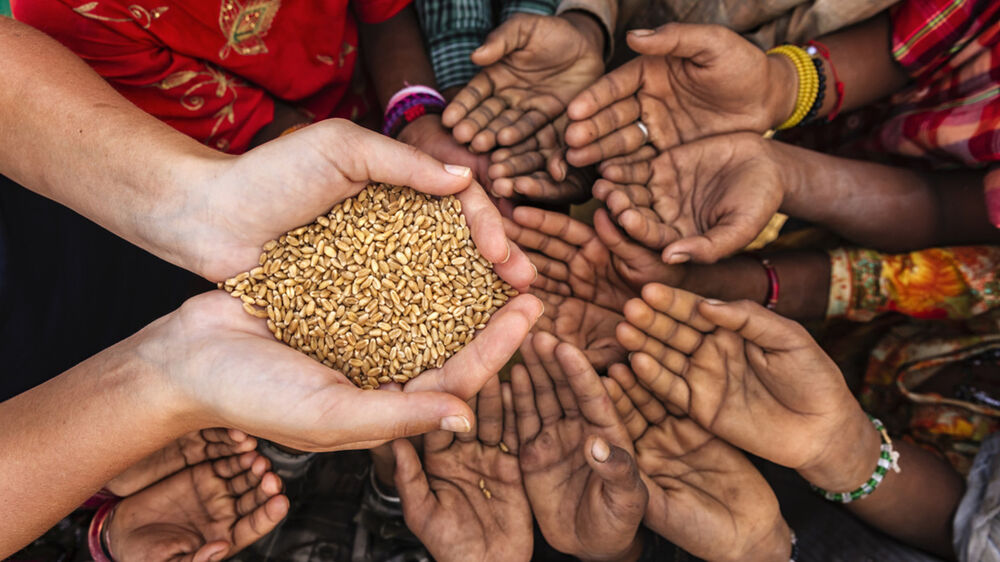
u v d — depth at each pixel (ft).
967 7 1.43
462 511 1.30
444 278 1.19
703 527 1.26
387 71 1.70
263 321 1.14
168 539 1.25
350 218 1.18
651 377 1.29
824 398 1.23
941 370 1.59
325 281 1.17
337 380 1.02
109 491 1.31
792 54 1.51
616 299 1.51
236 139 1.48
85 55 1.23
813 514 1.49
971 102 1.49
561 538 1.30
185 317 1.10
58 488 1.06
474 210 1.18
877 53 1.56
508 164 1.42
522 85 1.51
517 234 1.44
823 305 1.60
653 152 1.46
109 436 1.06
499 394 1.30
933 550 1.43
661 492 1.28
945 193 1.53
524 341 1.32
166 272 1.57
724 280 1.54
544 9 1.69
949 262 1.52
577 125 1.35
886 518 1.41
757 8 1.62
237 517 1.32
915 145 1.59
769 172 1.40
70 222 1.42
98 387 1.07
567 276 1.49
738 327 1.23
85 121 1.08
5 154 1.10
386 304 1.19
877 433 1.36
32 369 1.38
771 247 1.75
